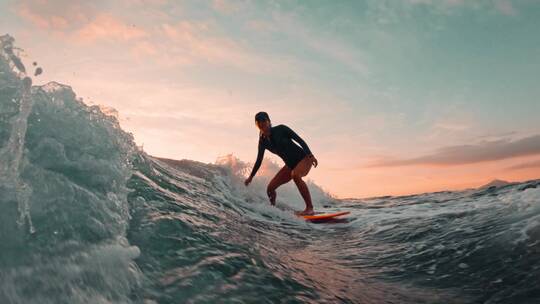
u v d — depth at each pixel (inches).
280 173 245.1
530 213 155.1
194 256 99.1
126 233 97.8
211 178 237.6
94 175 101.2
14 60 91.3
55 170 93.1
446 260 132.1
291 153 237.1
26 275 66.0
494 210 178.4
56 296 65.0
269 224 187.8
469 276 117.5
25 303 61.0
